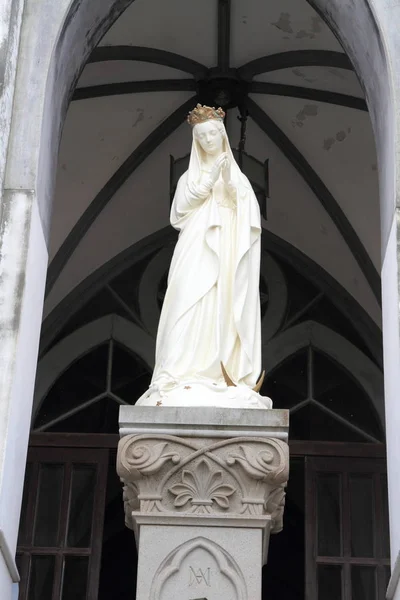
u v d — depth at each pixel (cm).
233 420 823
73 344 1349
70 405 1323
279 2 1202
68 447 1262
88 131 1308
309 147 1321
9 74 901
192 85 1295
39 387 1323
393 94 903
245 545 802
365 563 1207
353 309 1363
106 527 1349
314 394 1334
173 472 816
